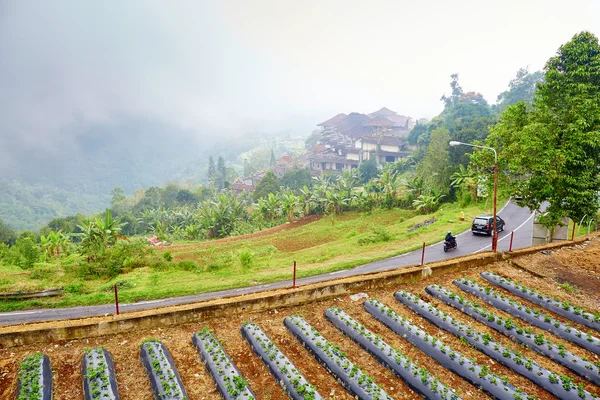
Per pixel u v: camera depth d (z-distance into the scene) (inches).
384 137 3855.8
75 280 868.6
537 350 415.8
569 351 417.1
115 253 958.4
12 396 346.6
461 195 1753.2
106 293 740.0
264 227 1994.3
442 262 631.8
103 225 1084.5
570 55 808.3
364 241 1220.5
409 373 373.4
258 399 349.4
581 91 784.9
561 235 986.7
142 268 954.1
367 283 558.6
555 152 773.9
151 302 690.2
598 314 479.2
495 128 981.2
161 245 1727.4
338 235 1561.3
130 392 356.8
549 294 544.4
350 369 379.2
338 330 461.7
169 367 379.2
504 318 481.4
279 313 501.4
